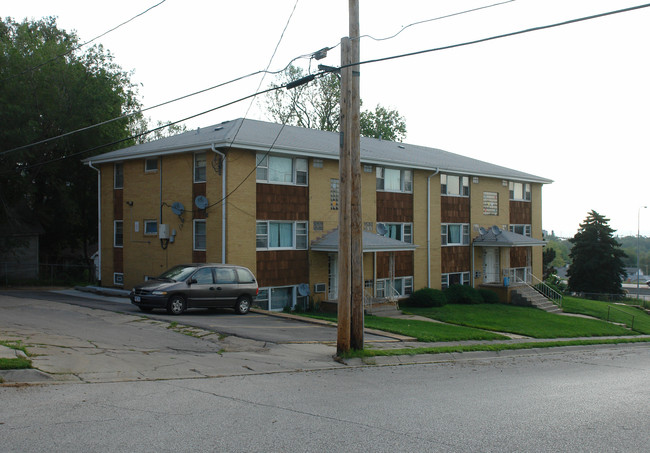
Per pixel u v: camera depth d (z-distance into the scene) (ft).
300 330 57.36
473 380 38.45
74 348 39.45
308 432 22.63
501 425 25.04
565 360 55.62
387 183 96.99
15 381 29.73
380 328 63.62
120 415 24.11
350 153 43.91
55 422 22.66
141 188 88.07
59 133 102.27
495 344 61.57
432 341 58.75
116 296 80.84
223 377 34.63
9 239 101.35
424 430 23.67
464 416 26.53
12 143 92.84
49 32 130.82
